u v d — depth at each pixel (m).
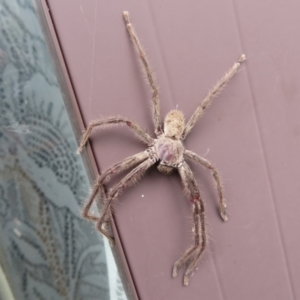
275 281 0.25
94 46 0.22
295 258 0.25
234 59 0.23
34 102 0.24
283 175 0.24
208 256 0.24
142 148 0.23
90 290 0.26
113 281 0.25
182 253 0.24
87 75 0.23
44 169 0.25
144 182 0.23
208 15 0.23
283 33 0.23
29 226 0.26
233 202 0.24
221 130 0.24
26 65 0.24
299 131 0.24
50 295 0.26
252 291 0.24
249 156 0.24
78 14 0.22
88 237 0.25
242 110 0.24
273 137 0.24
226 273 0.24
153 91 0.23
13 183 0.25
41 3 0.22
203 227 0.23
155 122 0.23
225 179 0.24
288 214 0.24
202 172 0.24
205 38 0.23
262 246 0.24
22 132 0.25
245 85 0.24
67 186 0.25
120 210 0.23
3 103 0.24
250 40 0.23
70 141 0.24
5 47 0.24
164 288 0.24
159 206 0.24
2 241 0.26
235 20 0.23
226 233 0.24
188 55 0.23
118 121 0.22
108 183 0.23
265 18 0.23
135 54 0.23
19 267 0.26
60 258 0.26
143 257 0.24
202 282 0.24
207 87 0.23
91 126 0.22
